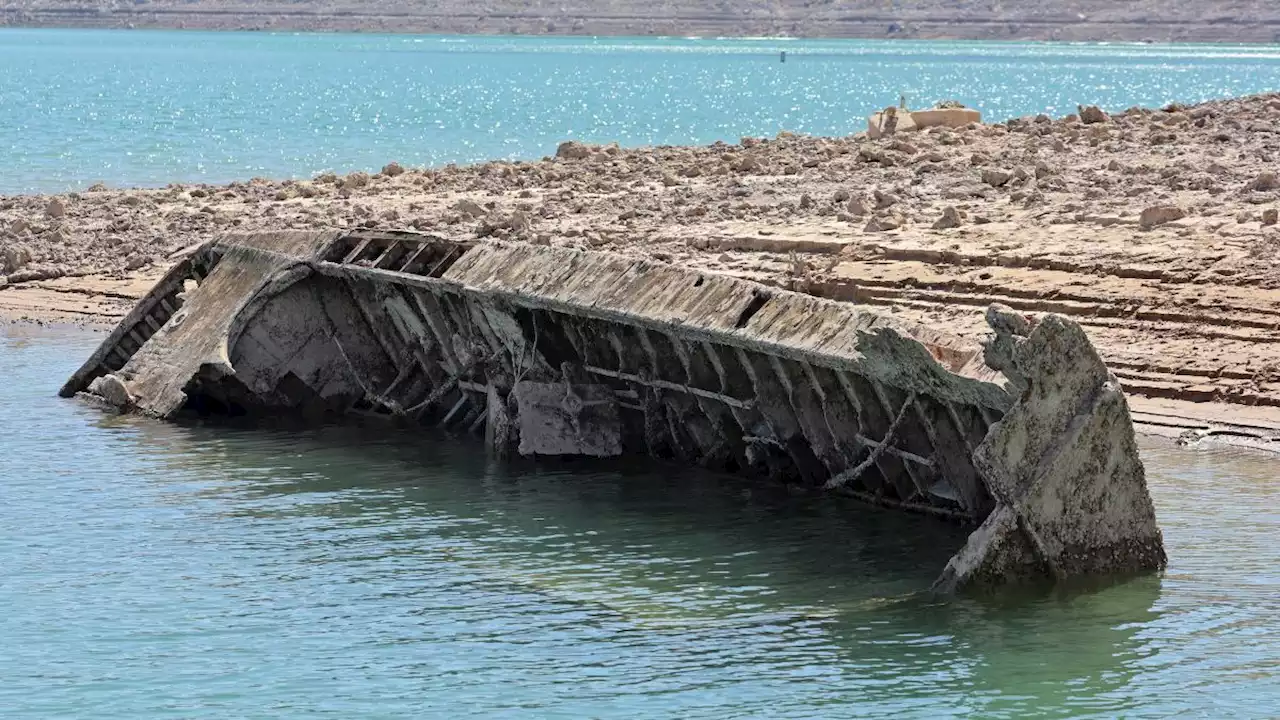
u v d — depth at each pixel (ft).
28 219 120.26
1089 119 138.82
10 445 68.59
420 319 72.54
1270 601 47.60
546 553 54.03
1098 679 42.98
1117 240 85.76
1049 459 47.88
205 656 45.80
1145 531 49.39
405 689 43.47
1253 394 66.85
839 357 51.90
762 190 114.93
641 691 43.06
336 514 58.70
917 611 47.98
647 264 60.85
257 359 74.43
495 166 139.54
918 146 130.21
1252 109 135.74
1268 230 85.15
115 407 75.25
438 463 65.87
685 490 61.00
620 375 65.00
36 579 51.90
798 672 43.93
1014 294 79.05
